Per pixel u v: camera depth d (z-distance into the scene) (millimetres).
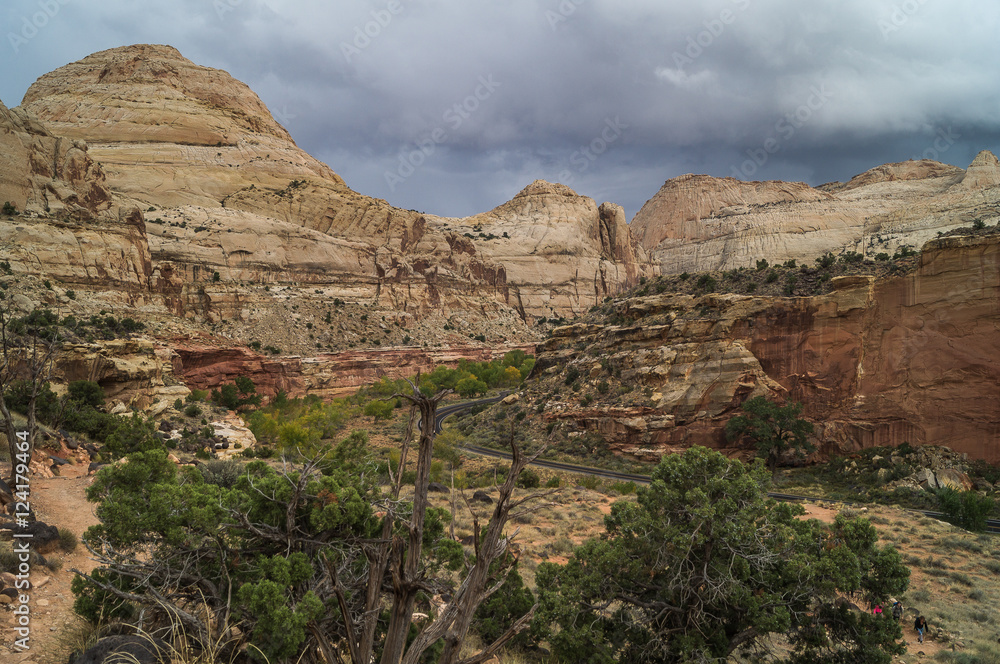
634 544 14055
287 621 7914
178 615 8156
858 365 69125
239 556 9844
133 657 7207
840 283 71500
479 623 15297
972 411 61844
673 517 14039
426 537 10422
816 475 66062
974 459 61031
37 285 79312
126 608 9398
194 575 9328
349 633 5852
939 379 64000
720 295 79750
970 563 30328
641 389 79375
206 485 10891
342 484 11641
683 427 74500
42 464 22828
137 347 70750
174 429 58062
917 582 26984
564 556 26656
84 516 17391
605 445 76750
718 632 13070
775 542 14156
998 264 62000
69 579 12250
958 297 63750
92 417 38656
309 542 9859
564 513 37281
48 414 35562
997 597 24984
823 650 14477
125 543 9625
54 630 9695
